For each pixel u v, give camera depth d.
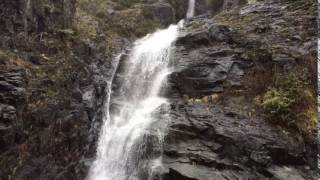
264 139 7.96
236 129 8.23
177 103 9.99
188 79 10.88
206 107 9.51
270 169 7.41
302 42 10.44
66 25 11.32
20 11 8.95
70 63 9.92
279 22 11.80
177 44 13.04
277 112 8.56
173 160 7.79
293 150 7.79
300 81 9.12
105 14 16.38
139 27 17.19
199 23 15.55
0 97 6.96
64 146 8.11
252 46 10.95
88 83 10.23
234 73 10.45
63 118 8.22
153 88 11.71
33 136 7.35
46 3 10.34
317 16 10.98
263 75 9.91
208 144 8.05
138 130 9.09
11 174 6.69
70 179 8.05
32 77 8.18
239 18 13.48
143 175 8.20
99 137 9.65
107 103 10.97
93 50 11.99
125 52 13.62
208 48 11.94
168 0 21.39
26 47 8.94
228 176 7.14
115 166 9.12
